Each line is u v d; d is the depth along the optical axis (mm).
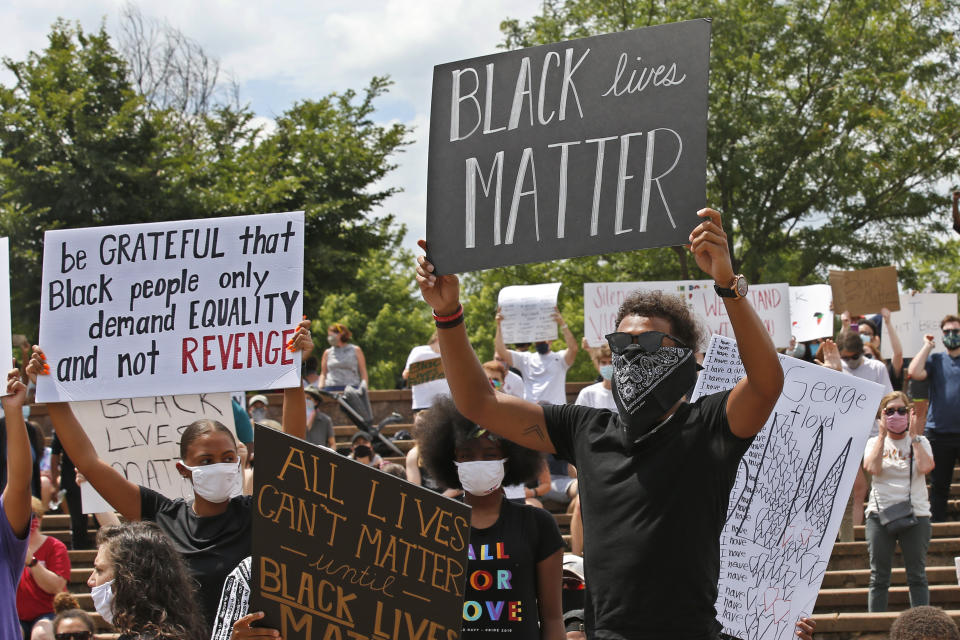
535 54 3625
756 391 3182
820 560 4871
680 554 3156
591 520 3305
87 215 29797
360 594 3359
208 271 5398
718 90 29797
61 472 9992
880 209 30656
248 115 37125
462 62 3693
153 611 3578
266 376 5277
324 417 11711
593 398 9570
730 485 3297
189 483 6043
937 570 9555
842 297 12836
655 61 3477
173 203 30250
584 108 3533
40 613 7281
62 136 29672
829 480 4957
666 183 3395
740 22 29656
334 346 14344
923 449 8211
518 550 4410
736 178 29469
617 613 3158
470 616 4355
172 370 5312
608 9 31578
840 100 29281
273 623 3326
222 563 4379
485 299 33750
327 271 35125
